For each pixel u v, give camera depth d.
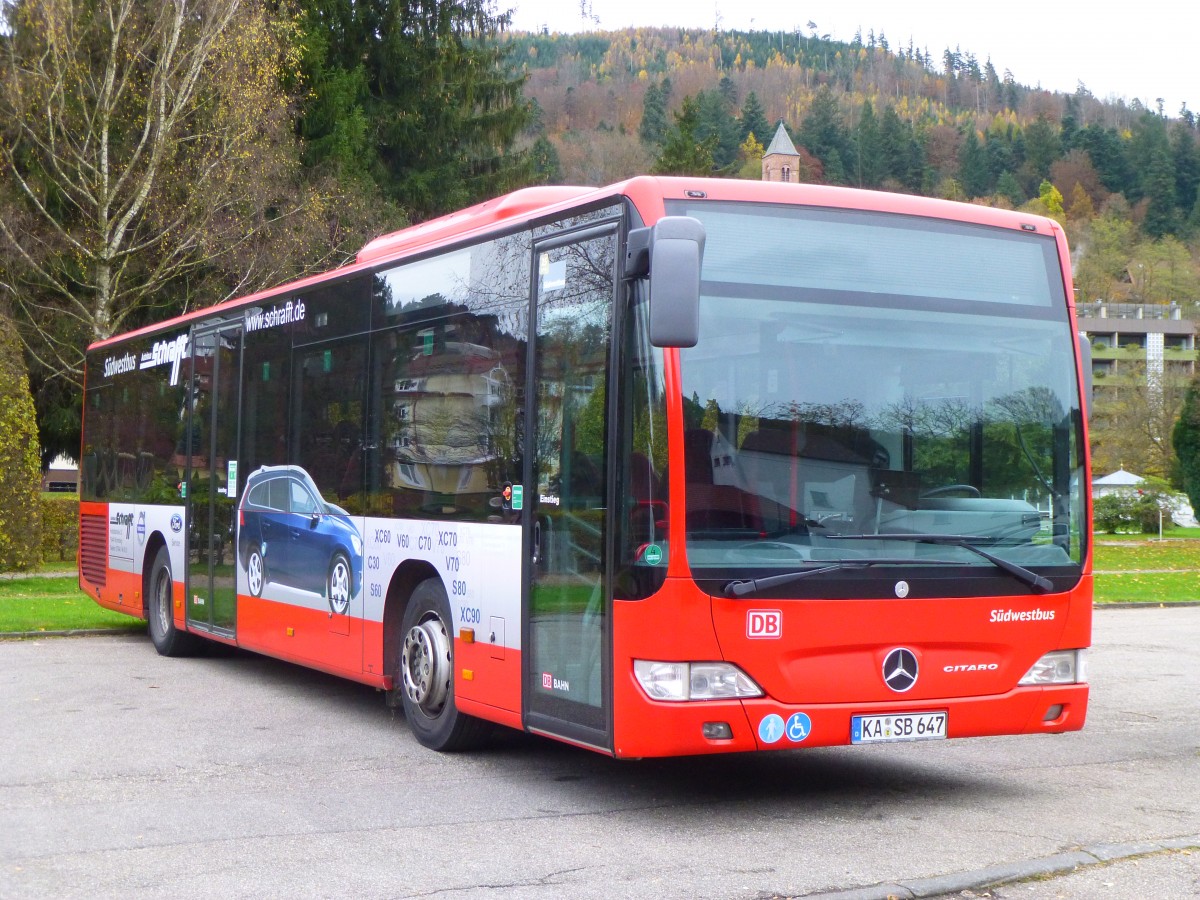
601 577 6.89
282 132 28.14
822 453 6.85
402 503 9.10
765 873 5.84
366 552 9.57
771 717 6.62
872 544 6.86
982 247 7.43
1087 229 104.62
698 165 45.12
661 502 6.57
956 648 7.03
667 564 6.53
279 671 12.95
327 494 10.26
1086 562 7.41
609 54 103.75
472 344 8.37
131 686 11.78
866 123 115.31
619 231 6.96
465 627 8.27
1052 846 6.36
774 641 6.63
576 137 62.06
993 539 7.16
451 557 8.42
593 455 7.03
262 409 11.61
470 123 37.44
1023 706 7.18
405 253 9.35
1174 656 14.70
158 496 14.12
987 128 132.50
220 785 7.70
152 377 14.50
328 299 10.45
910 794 7.62
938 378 7.17
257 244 27.58
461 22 37.81
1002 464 7.25
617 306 6.90
